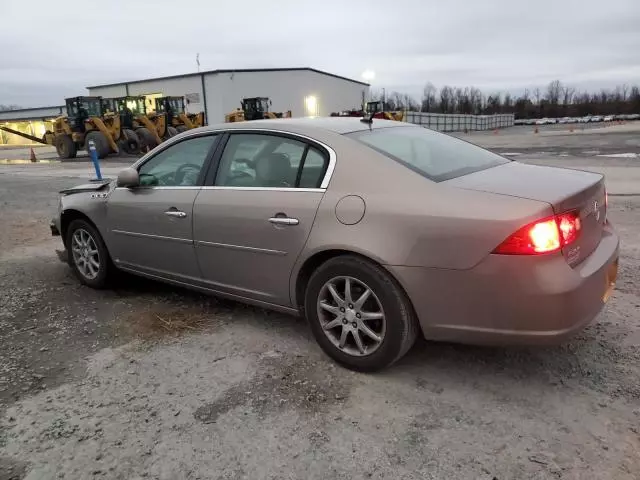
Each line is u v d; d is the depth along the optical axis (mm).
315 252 2912
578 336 3258
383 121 3695
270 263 3176
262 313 3885
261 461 2258
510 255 2373
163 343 3439
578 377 2805
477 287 2469
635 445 2246
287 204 3051
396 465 2197
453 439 2346
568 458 2188
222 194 3412
